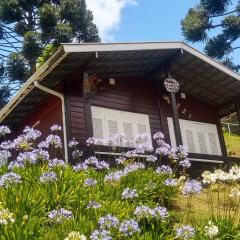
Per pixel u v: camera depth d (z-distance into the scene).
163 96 17.09
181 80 17.11
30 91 14.96
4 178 8.47
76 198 8.77
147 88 16.81
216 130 18.69
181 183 10.98
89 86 13.90
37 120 16.41
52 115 15.34
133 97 16.22
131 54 14.48
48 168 10.04
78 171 10.47
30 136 10.53
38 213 7.95
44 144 10.70
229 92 17.86
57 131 14.79
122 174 10.12
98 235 6.53
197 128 17.98
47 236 7.05
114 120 15.37
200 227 8.22
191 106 18.17
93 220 7.79
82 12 29.17
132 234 7.08
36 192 8.57
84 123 14.55
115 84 15.92
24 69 26.41
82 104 14.76
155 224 8.24
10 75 26.42
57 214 7.39
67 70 13.80
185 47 15.21
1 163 10.86
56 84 14.82
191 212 9.99
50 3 28.77
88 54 13.24
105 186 9.84
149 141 15.94
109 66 14.91
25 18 28.00
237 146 26.53
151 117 16.45
